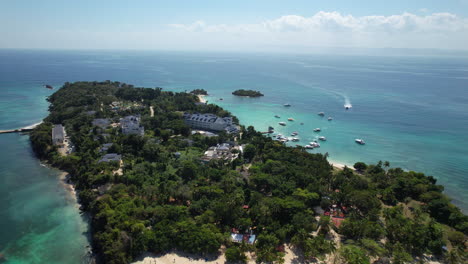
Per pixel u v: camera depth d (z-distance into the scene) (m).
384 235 129.62
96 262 117.75
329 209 150.50
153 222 133.12
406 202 162.62
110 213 130.62
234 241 123.69
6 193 166.25
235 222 131.38
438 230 126.31
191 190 155.62
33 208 153.00
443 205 148.50
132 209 135.50
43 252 123.12
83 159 193.00
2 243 127.81
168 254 118.50
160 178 171.88
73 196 165.25
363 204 144.00
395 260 110.69
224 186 159.38
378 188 174.62
